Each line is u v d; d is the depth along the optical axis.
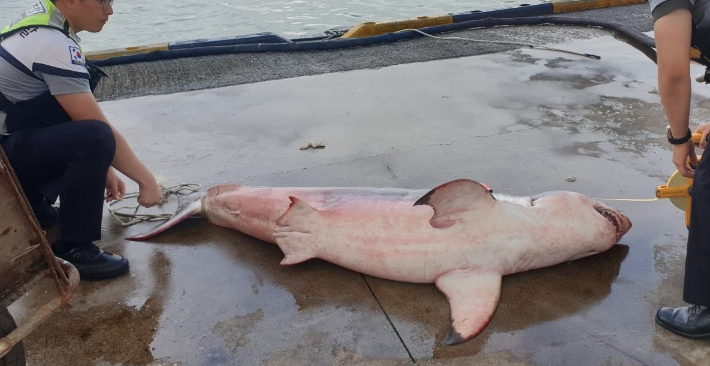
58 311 2.92
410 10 14.65
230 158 4.72
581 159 4.45
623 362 2.48
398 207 3.06
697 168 2.37
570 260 3.14
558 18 9.27
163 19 14.18
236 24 13.48
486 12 9.61
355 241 3.06
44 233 2.19
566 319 2.75
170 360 2.59
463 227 2.94
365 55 7.77
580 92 6.02
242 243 3.53
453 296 2.81
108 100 6.14
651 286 2.97
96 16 2.99
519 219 2.96
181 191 4.14
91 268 3.14
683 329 2.58
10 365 2.20
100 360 2.60
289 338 2.70
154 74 7.06
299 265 3.27
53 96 3.02
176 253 3.44
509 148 4.71
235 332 2.76
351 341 2.67
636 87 6.11
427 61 7.39
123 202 4.12
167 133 5.26
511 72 6.79
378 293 3.01
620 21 9.14
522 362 2.50
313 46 8.05
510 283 3.03
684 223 3.52
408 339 2.67
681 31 2.20
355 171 4.40
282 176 4.37
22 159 3.03
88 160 3.01
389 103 5.88
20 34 2.87
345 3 15.83
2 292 2.13
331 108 5.79
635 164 4.32
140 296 3.04
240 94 6.29
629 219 3.46
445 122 5.32
